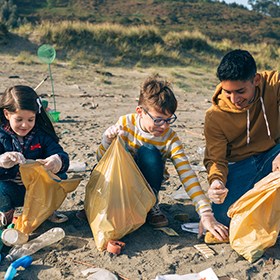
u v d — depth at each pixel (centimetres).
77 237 223
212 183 217
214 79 1387
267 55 2031
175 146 236
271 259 199
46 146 231
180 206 286
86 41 1569
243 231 206
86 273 181
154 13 6906
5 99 204
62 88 977
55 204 226
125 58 1525
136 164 229
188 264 196
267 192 201
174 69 1471
